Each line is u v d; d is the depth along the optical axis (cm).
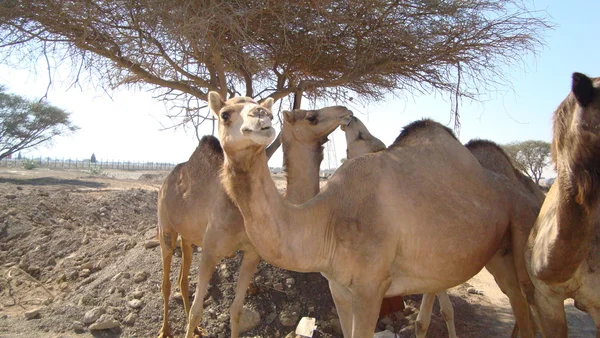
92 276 759
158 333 603
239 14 578
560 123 292
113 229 1125
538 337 612
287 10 645
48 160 5862
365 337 374
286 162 521
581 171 272
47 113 2828
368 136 554
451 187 420
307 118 517
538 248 353
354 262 378
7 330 608
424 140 441
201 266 529
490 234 429
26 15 611
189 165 629
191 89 740
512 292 461
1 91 2777
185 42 588
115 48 671
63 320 629
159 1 578
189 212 585
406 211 393
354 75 746
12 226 972
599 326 357
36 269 827
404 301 670
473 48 696
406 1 668
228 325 597
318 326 589
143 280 700
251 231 354
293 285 644
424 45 704
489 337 612
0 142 2791
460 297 758
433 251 399
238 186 339
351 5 652
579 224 294
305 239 372
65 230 966
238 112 325
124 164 7131
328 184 409
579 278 346
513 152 2302
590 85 260
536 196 505
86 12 598
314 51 714
